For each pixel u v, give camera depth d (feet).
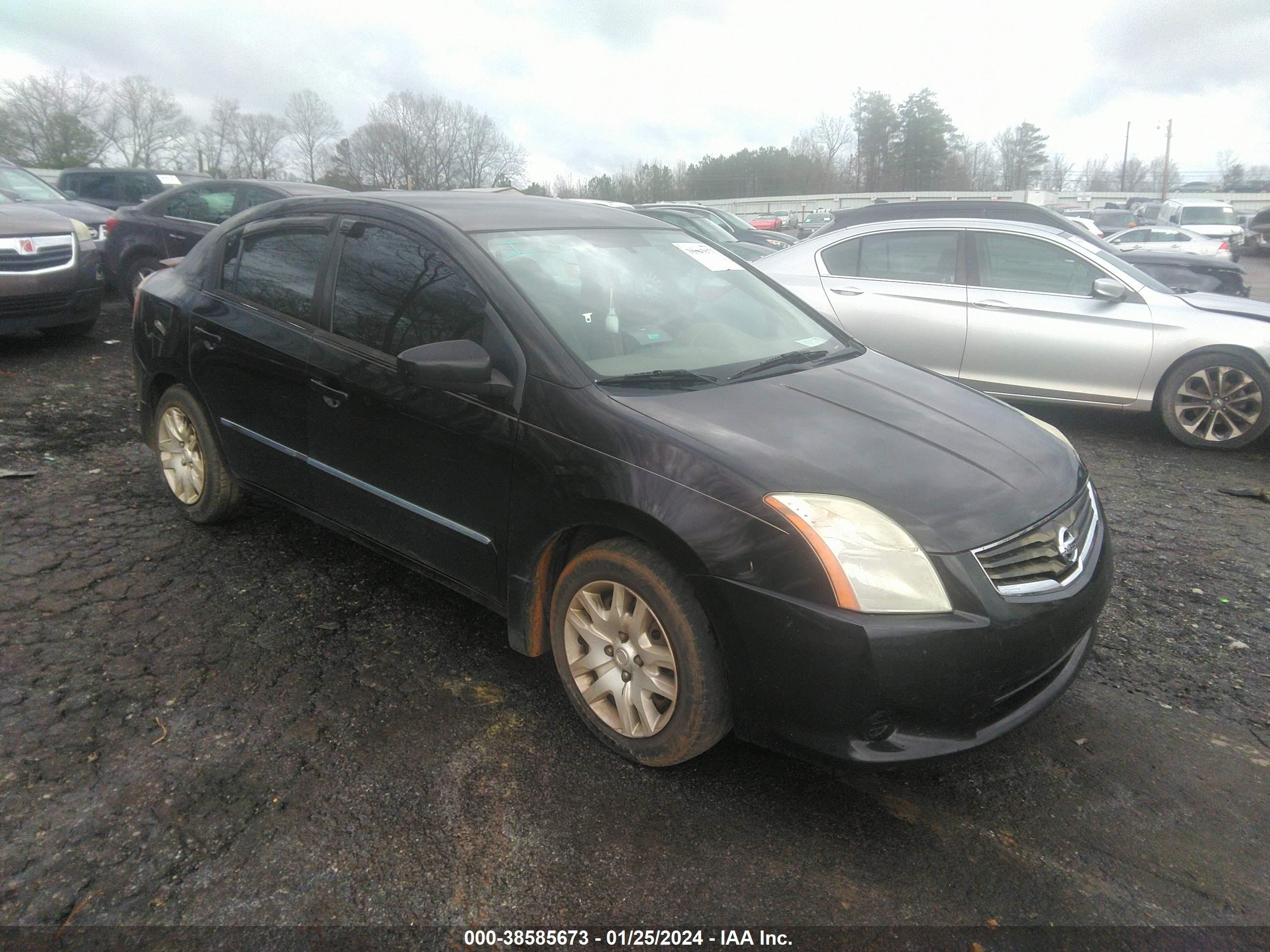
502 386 9.14
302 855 7.41
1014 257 21.88
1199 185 263.29
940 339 22.16
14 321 24.13
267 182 30.07
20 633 10.64
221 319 12.51
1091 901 7.19
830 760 7.57
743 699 7.87
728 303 11.75
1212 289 39.01
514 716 9.50
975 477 8.46
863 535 7.50
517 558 9.26
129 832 7.58
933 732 7.62
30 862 7.20
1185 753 9.20
